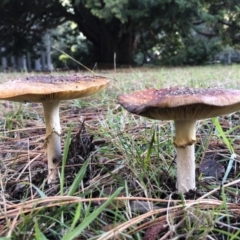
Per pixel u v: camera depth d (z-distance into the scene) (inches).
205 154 10.0
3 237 5.6
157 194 7.8
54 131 8.7
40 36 73.2
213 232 6.2
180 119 6.6
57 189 8.2
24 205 6.9
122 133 10.4
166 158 9.7
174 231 5.9
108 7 50.0
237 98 6.0
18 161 10.4
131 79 25.1
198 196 7.3
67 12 66.9
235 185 8.1
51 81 7.9
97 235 5.9
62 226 6.3
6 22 65.3
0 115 15.4
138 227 6.0
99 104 16.7
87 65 72.6
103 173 9.0
